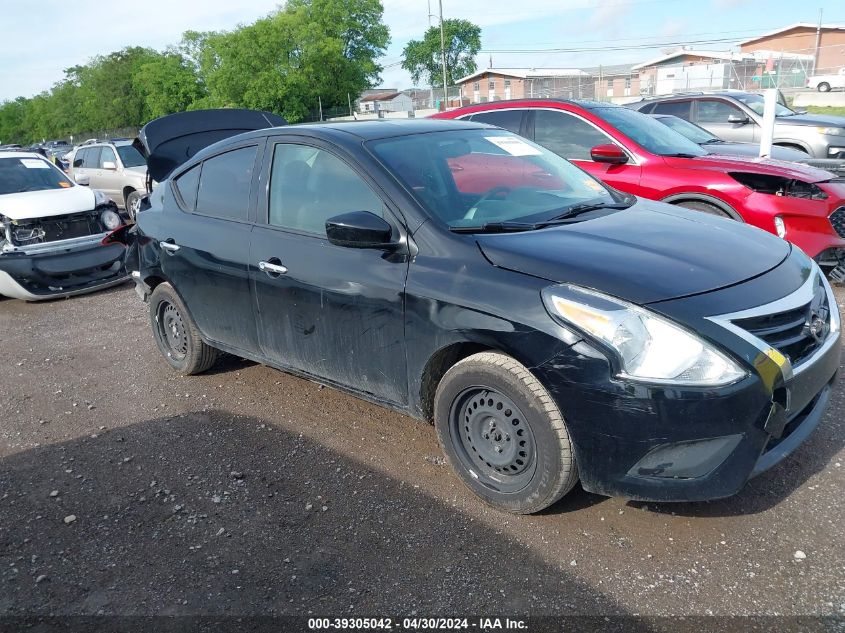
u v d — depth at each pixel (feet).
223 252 13.64
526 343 9.09
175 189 15.70
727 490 8.64
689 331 8.42
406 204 10.84
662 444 8.48
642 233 10.64
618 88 195.62
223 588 9.05
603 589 8.52
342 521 10.32
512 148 13.47
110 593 9.11
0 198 26.21
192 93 194.59
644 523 9.71
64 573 9.58
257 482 11.60
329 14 190.60
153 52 234.17
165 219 15.51
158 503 11.19
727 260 9.77
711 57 187.52
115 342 19.99
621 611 8.14
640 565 8.88
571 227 10.85
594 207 12.10
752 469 8.68
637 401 8.45
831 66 203.00
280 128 13.46
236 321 13.89
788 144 35.32
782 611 7.94
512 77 220.23
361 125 13.15
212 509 10.90
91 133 249.14
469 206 11.18
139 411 14.85
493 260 9.82
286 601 8.74
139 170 41.78
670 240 10.34
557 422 9.12
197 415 14.42
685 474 8.61
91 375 17.38
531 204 11.76
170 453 12.86
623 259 9.51
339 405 14.38
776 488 10.27
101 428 14.19
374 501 10.78
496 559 9.21
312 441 12.90
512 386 9.39
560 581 8.71
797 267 10.25
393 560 9.36
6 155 29.19
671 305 8.62
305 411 14.23
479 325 9.52
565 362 8.80
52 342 20.59
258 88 177.06
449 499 10.68
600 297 8.80
